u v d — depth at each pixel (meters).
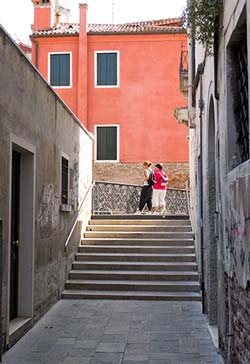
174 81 23.11
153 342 7.13
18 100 7.12
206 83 7.93
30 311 7.95
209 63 7.36
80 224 12.76
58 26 25.48
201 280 9.98
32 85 7.88
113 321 8.45
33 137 7.98
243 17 4.64
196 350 6.72
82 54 23.34
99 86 23.38
